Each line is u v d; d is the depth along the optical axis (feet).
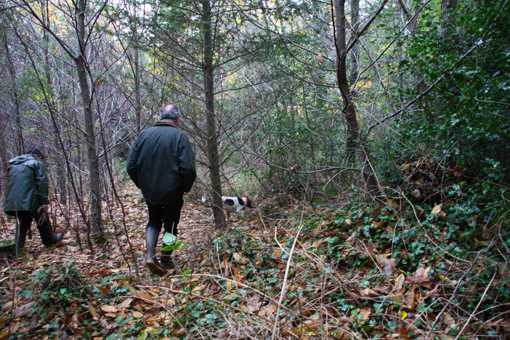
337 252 10.11
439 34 10.11
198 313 7.69
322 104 18.78
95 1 14.44
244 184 26.76
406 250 9.20
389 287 8.07
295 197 19.26
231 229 14.64
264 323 6.59
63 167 18.53
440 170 10.29
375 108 16.28
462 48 9.35
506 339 5.93
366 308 7.57
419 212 10.11
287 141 18.75
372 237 10.43
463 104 8.14
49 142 20.13
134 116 20.11
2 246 12.64
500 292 6.59
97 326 7.93
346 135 16.48
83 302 8.58
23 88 15.21
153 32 14.73
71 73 16.70
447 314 6.95
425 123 10.10
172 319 7.57
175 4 14.28
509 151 8.58
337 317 7.52
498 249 7.10
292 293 8.12
